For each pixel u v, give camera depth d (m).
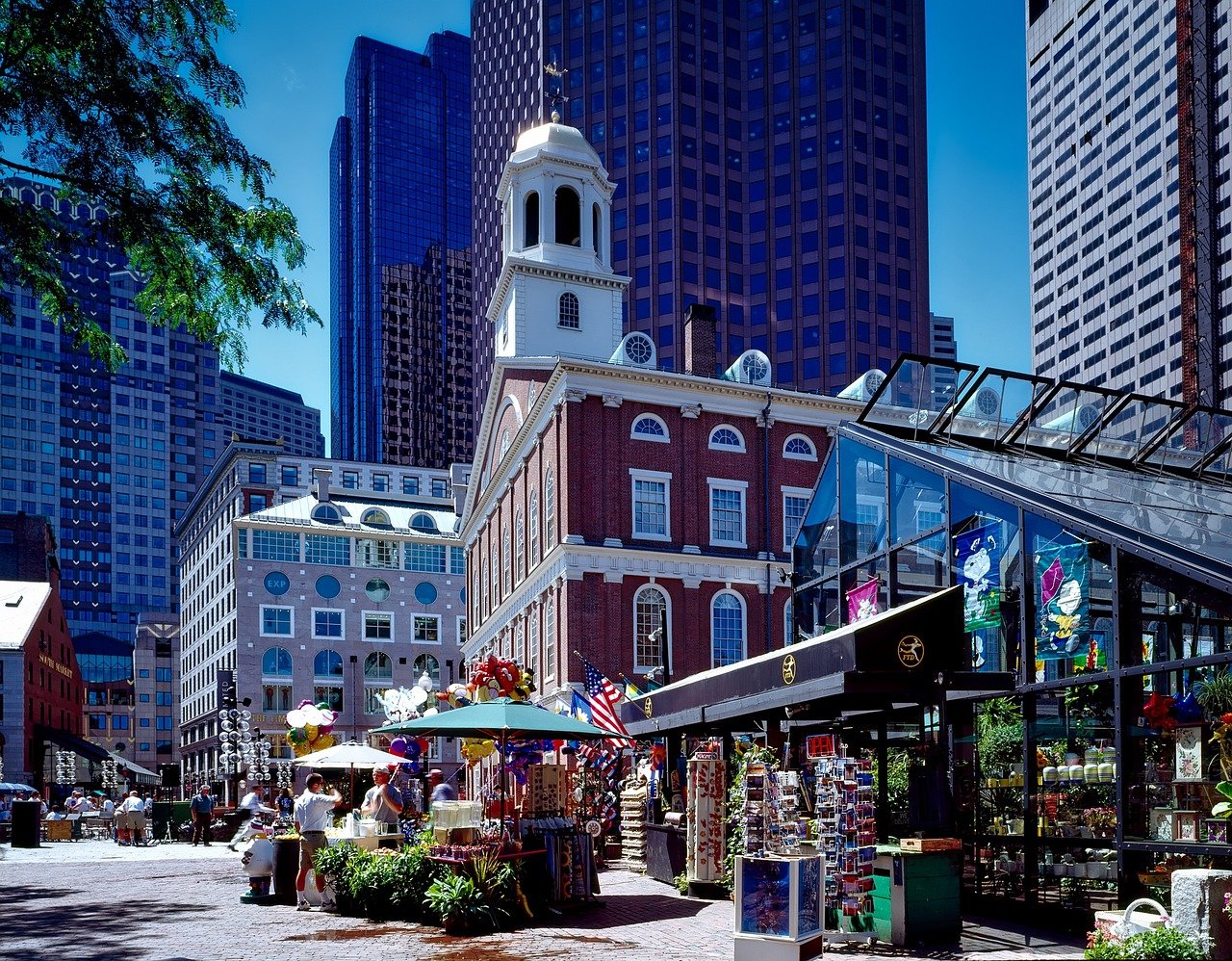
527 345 50.66
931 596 13.54
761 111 113.75
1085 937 13.14
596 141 113.12
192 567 110.44
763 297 110.25
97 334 16.31
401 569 88.00
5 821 47.12
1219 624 13.19
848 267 109.56
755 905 10.84
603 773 27.34
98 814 52.72
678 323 106.94
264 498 87.12
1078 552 14.99
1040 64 164.62
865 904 12.95
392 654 86.38
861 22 115.00
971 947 12.52
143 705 149.88
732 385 41.84
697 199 110.12
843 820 13.13
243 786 59.91
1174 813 13.15
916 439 20.25
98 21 14.70
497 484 51.44
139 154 15.59
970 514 17.36
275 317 16.83
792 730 20.70
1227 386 123.19
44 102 14.48
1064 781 14.76
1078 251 152.88
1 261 15.16
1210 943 10.34
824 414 43.22
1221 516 15.59
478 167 141.88
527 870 16.20
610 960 12.24
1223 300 124.69
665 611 39.78
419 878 16.00
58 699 87.75
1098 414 20.31
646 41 113.19
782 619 41.47
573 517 39.28
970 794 16.36
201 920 16.31
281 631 83.56
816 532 22.66
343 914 16.83
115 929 15.35
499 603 51.03
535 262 51.19
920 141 115.75
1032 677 15.52
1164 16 135.25
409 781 30.50
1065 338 155.50
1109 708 14.33
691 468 41.22
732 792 18.19
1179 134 131.25
